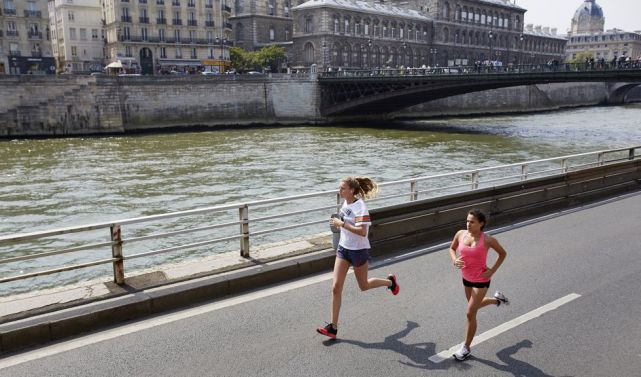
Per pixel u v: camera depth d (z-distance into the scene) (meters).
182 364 5.93
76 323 6.60
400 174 33.12
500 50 135.50
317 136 55.62
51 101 53.66
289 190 28.28
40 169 34.22
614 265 9.53
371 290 8.18
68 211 23.94
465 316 7.36
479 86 58.72
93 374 5.68
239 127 66.75
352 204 6.68
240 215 8.72
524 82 55.44
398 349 6.41
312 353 6.27
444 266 9.35
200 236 20.11
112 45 81.31
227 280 7.86
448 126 68.31
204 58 87.25
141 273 7.99
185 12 84.38
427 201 10.75
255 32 104.56
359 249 6.64
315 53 97.94
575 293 8.23
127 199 26.19
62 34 84.94
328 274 8.81
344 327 6.95
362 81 66.12
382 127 67.12
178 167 35.22
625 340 6.73
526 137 54.34
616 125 69.38
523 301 7.92
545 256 10.02
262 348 6.34
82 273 16.47
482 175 33.22
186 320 7.02
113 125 57.34
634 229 12.03
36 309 6.69
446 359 6.22
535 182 13.45
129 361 5.97
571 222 12.72
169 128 62.12
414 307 7.61
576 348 6.52
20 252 18.61
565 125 69.56
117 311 6.91
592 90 124.69
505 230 11.96
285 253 9.03
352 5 101.69
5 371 5.71
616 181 16.50
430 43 117.75
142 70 82.00
